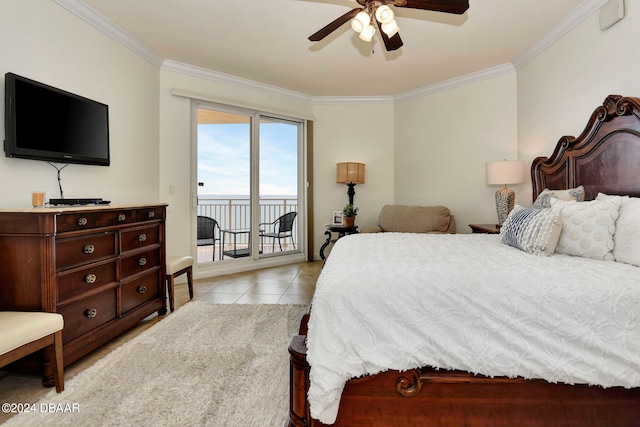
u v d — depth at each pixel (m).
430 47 3.38
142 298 2.54
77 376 1.81
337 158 5.09
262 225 4.91
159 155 3.70
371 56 3.62
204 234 4.27
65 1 2.47
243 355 2.06
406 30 3.04
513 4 2.63
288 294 3.41
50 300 1.71
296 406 1.17
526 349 1.13
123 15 2.81
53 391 1.67
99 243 2.08
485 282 1.23
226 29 3.06
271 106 4.63
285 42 3.31
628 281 1.22
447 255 1.67
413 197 4.79
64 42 2.50
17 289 1.72
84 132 2.56
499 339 1.15
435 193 4.54
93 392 1.66
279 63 3.82
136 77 3.33
